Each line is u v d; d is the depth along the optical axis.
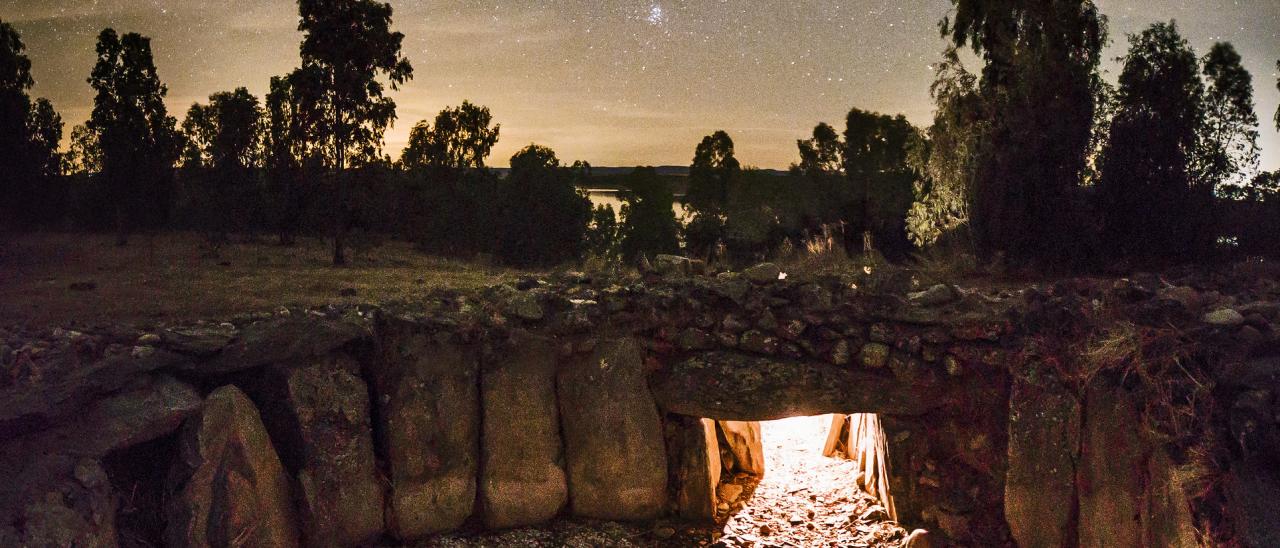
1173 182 9.64
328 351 6.69
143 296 9.02
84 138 24.77
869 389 7.03
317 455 6.28
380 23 16.27
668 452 7.52
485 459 7.02
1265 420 5.32
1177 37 9.81
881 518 7.29
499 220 19.97
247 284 10.25
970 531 6.77
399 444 6.72
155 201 22.42
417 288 9.92
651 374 7.46
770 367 7.14
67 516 5.10
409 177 26.81
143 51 20.61
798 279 7.83
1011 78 10.43
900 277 7.89
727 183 24.75
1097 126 10.09
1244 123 9.80
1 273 11.56
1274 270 8.41
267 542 5.73
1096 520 6.11
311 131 15.96
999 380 6.82
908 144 12.38
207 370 6.26
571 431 7.27
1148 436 5.91
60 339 6.40
